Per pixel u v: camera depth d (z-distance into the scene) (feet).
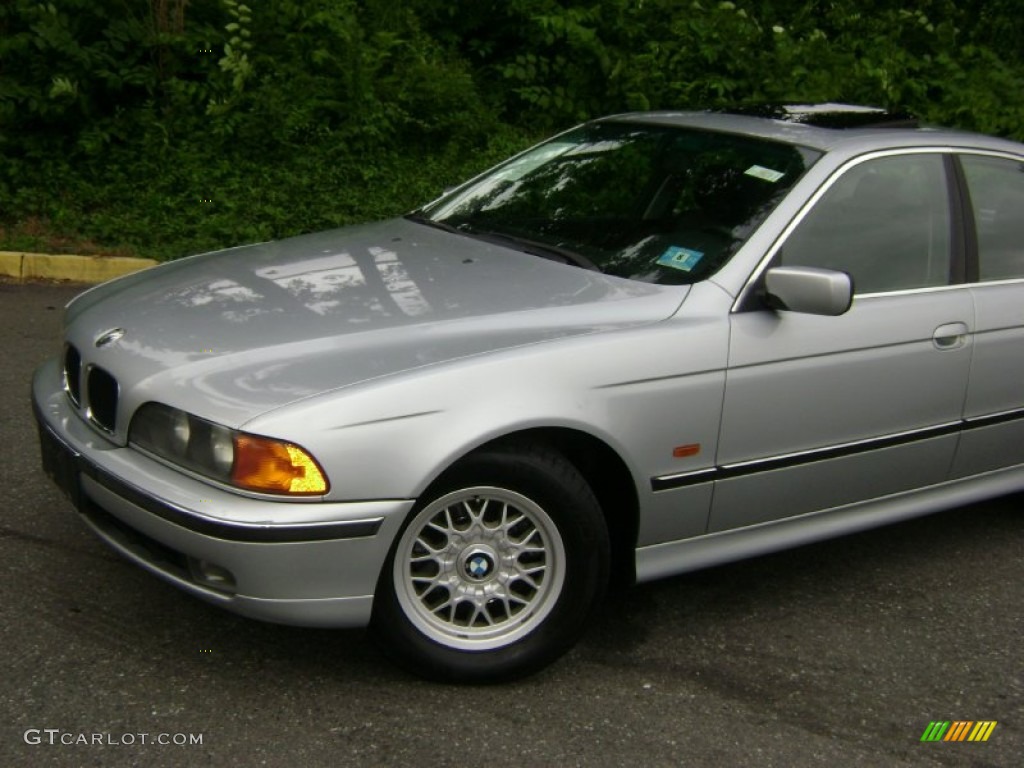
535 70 35.12
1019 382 14.52
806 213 12.99
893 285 13.50
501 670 11.20
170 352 11.01
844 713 11.39
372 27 34.24
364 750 10.18
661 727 10.87
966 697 11.87
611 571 12.46
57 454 11.57
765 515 12.85
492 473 10.77
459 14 36.19
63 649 11.35
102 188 28.78
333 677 11.25
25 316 22.38
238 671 11.23
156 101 31.12
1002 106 39.17
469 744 10.37
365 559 10.28
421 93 32.94
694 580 13.97
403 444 10.25
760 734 10.91
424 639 10.98
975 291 14.12
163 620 12.01
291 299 11.96
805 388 12.56
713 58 35.04
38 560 13.01
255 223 28.02
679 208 13.56
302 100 31.55
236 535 9.94
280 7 32.78
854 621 13.26
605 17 35.96
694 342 11.78
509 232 14.25
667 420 11.66
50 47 28.96
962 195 14.47
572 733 10.66
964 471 14.56
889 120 14.90
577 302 11.92
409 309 11.64
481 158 32.32
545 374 10.93
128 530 10.93
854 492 13.52
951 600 13.97
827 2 41.16
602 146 15.34
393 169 31.35
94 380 11.48
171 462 10.50
